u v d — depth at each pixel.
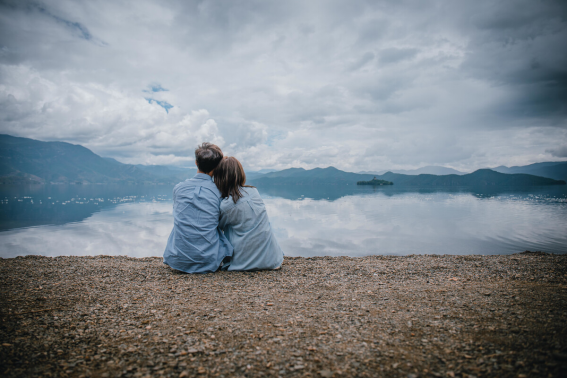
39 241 30.33
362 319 2.85
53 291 3.77
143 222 48.81
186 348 2.29
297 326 2.72
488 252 22.97
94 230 38.97
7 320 2.78
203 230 4.86
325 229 39.19
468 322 2.63
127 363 2.07
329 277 4.71
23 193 171.88
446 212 65.62
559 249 23.94
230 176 5.08
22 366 1.99
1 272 4.78
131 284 4.20
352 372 1.92
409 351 2.18
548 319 2.54
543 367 1.83
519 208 73.38
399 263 5.77
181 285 4.18
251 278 4.62
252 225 5.09
